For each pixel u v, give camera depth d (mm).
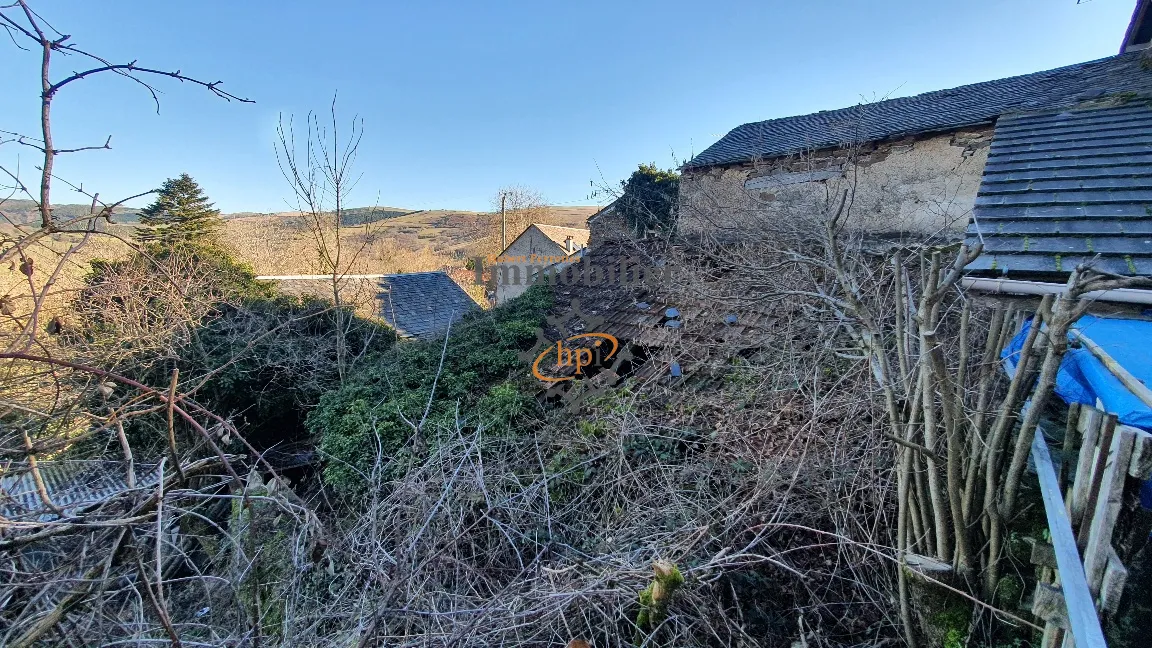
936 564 2920
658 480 4613
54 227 2469
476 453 5445
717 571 3627
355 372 10766
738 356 6352
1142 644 2012
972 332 3881
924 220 7934
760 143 10484
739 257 7246
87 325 7156
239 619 2943
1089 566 2139
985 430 2996
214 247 12297
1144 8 7930
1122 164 4840
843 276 3531
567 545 4043
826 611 3566
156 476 2371
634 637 3391
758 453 4516
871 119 9453
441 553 3674
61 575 2432
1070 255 3988
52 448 2375
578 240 29172
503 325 9680
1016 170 5391
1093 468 2197
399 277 19000
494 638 3291
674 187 14570
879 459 3781
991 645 2738
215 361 10164
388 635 3238
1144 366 3018
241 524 3660
